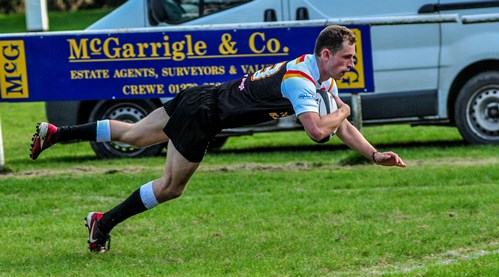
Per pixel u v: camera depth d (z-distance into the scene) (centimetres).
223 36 3098
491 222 2197
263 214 2364
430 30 3512
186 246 2053
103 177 2945
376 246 2002
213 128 1877
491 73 3516
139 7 3603
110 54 3127
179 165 1902
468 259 1867
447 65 3516
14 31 9100
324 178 2862
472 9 3494
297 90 1798
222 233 2172
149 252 2005
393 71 3525
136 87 3139
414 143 3869
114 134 1962
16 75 3117
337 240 2070
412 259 1914
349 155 3155
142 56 3125
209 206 2472
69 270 1852
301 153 3578
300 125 3541
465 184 2727
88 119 3578
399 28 3516
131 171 3084
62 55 3122
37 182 2852
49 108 3575
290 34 3078
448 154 3341
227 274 1800
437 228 2152
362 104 3541
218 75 3116
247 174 2967
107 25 3603
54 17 9575
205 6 3588
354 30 3073
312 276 1780
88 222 2000
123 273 1809
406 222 2230
